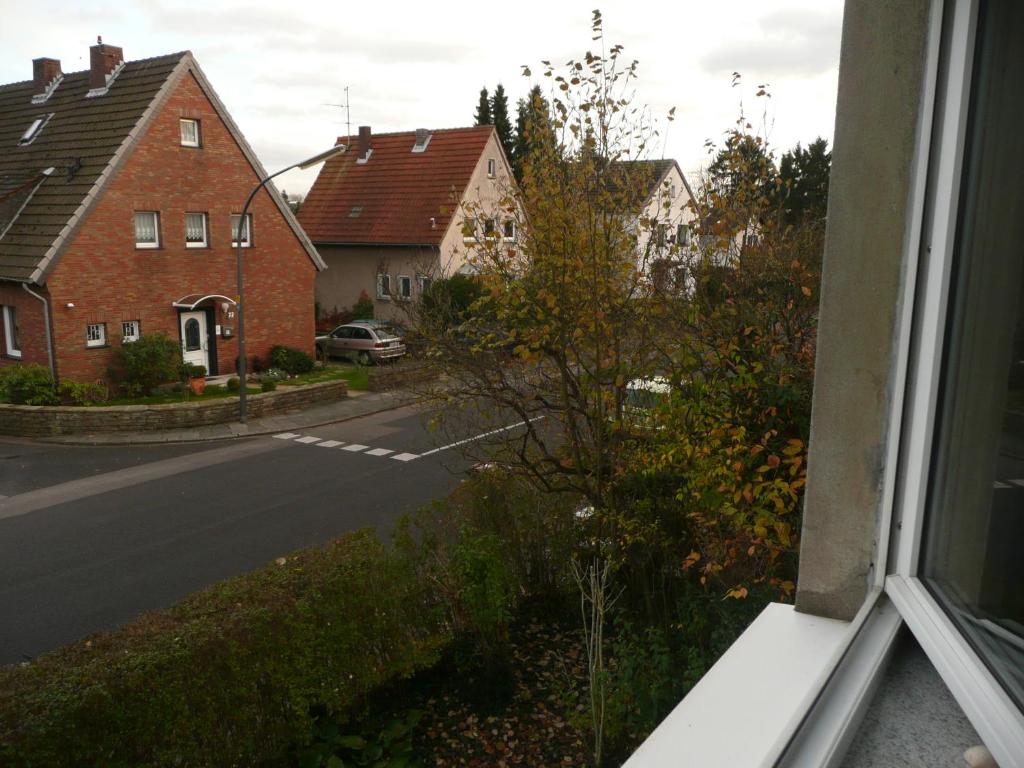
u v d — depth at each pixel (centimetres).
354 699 648
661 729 127
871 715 129
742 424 543
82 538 1190
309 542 1173
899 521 152
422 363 844
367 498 1390
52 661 525
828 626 162
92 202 2008
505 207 759
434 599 708
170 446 1761
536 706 671
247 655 554
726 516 586
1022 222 119
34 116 2408
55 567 1080
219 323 2378
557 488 810
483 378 768
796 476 511
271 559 1109
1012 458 124
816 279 610
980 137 130
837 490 163
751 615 583
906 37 145
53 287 1947
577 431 790
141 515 1296
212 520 1271
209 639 542
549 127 709
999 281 125
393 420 2042
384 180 3441
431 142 3434
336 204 3469
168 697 507
